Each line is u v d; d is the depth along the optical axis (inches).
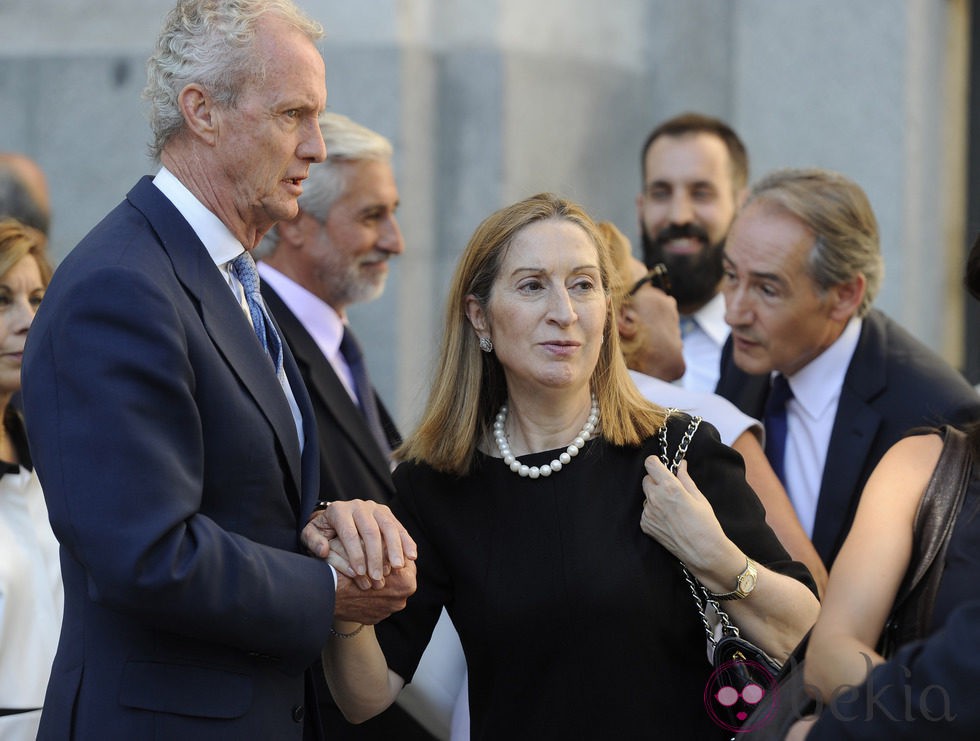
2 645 187.8
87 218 362.3
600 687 159.2
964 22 346.3
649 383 200.7
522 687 162.2
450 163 346.0
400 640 173.0
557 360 165.5
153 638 148.7
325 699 207.5
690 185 294.5
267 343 167.3
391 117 339.3
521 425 172.4
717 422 196.1
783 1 350.9
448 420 173.6
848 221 216.1
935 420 208.5
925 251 345.7
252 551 148.1
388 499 225.0
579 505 166.2
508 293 168.2
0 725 185.2
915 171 342.6
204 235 157.6
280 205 159.2
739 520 167.8
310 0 346.6
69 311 144.3
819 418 221.5
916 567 135.6
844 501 212.2
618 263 208.5
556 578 162.2
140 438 141.5
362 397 255.0
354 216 248.2
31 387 144.8
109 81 360.8
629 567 161.6
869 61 343.3
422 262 343.9
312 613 150.8
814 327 217.8
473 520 170.1
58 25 366.9
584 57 359.9
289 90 156.2
